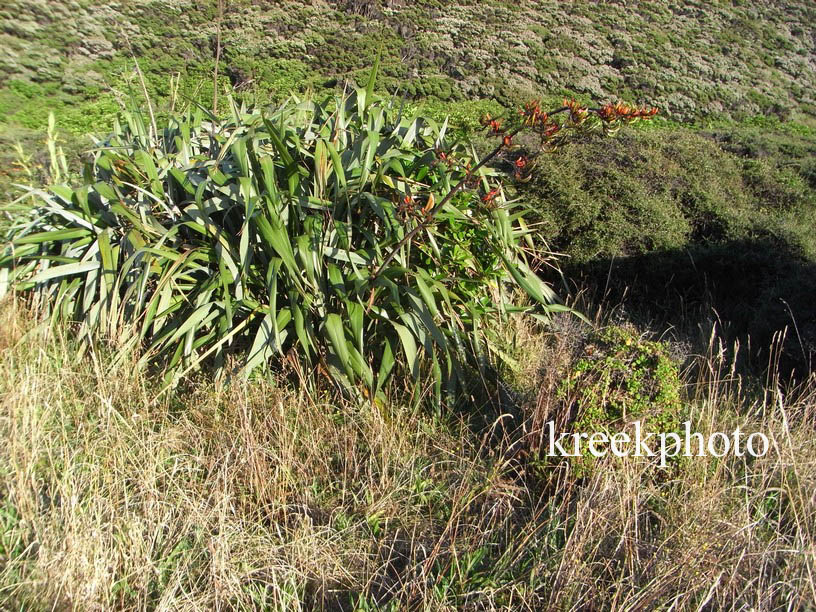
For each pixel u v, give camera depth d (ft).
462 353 11.92
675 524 8.86
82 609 7.54
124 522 8.50
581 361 10.41
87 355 11.97
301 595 8.23
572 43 49.96
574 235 16.65
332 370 11.30
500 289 13.23
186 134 13.58
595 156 18.19
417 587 7.93
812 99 52.80
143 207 12.27
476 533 8.92
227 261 11.58
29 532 8.48
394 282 12.06
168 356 11.94
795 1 72.95
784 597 7.94
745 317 15.02
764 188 19.51
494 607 7.90
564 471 9.74
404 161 13.35
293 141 12.57
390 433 10.55
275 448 10.21
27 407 9.84
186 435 10.37
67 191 12.80
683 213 17.49
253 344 11.35
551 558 8.32
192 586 7.98
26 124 28.99
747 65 55.36
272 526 9.05
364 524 9.21
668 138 20.54
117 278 11.74
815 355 12.58
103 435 9.88
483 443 10.46
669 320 16.05
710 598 7.75
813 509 9.16
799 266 15.10
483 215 12.94
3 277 12.43
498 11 54.44
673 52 53.57
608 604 7.89
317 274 11.71
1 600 7.67
